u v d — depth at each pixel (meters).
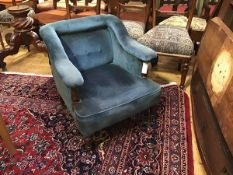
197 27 2.18
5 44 2.86
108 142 1.54
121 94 1.42
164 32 1.97
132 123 1.70
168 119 1.74
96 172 1.34
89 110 1.29
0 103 1.90
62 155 1.44
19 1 2.51
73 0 2.34
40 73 2.35
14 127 1.65
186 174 1.33
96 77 1.60
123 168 1.37
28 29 2.31
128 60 1.65
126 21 2.24
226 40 1.31
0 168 1.36
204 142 1.37
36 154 1.45
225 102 1.16
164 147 1.50
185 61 1.92
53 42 1.45
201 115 1.51
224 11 1.58
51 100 1.94
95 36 1.69
